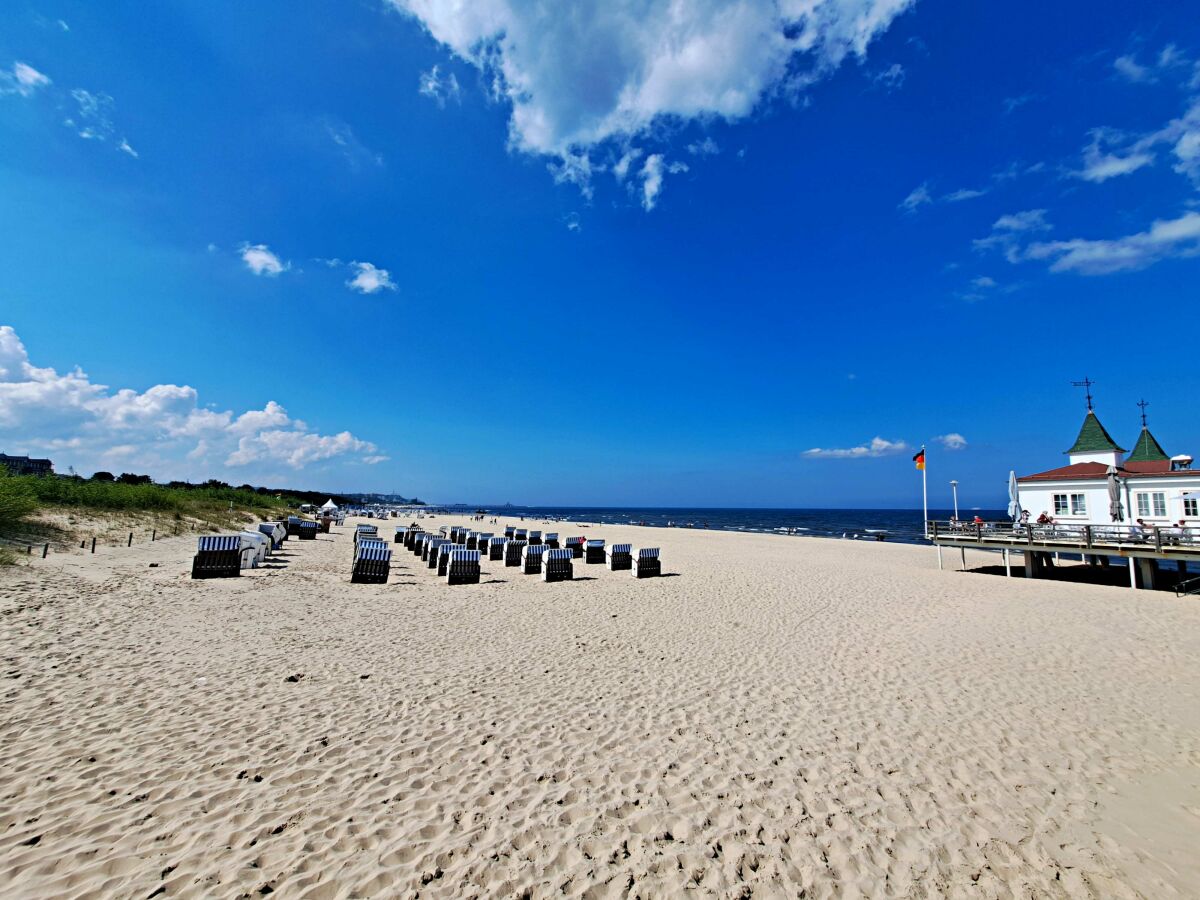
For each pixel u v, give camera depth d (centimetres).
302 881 332
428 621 1078
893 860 380
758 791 463
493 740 545
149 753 482
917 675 788
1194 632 1067
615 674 770
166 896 312
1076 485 2242
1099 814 445
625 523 7462
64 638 795
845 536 5316
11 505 1576
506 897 328
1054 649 937
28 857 338
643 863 366
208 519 2811
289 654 807
